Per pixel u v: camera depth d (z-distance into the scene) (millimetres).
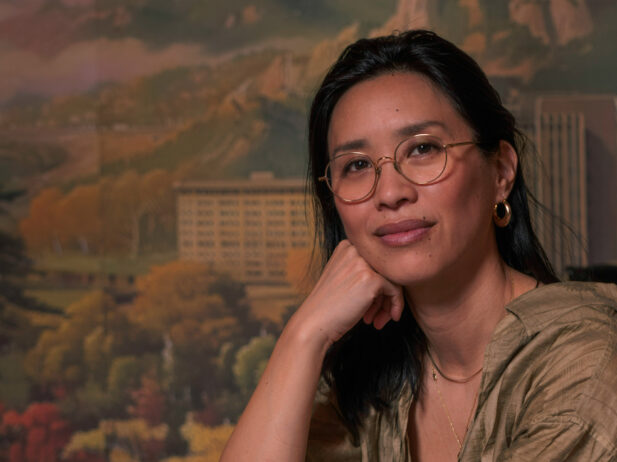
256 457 949
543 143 3789
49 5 3883
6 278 3830
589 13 3801
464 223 938
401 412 1076
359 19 3812
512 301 938
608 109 3791
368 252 974
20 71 3875
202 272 3857
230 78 3887
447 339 1035
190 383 3795
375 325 1053
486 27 3805
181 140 3893
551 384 855
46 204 3861
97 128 3889
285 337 1000
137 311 3836
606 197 3775
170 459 3758
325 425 1130
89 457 3746
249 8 3885
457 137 937
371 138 940
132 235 3871
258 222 3846
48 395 3785
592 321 880
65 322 3818
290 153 3850
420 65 948
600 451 788
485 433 921
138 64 3898
